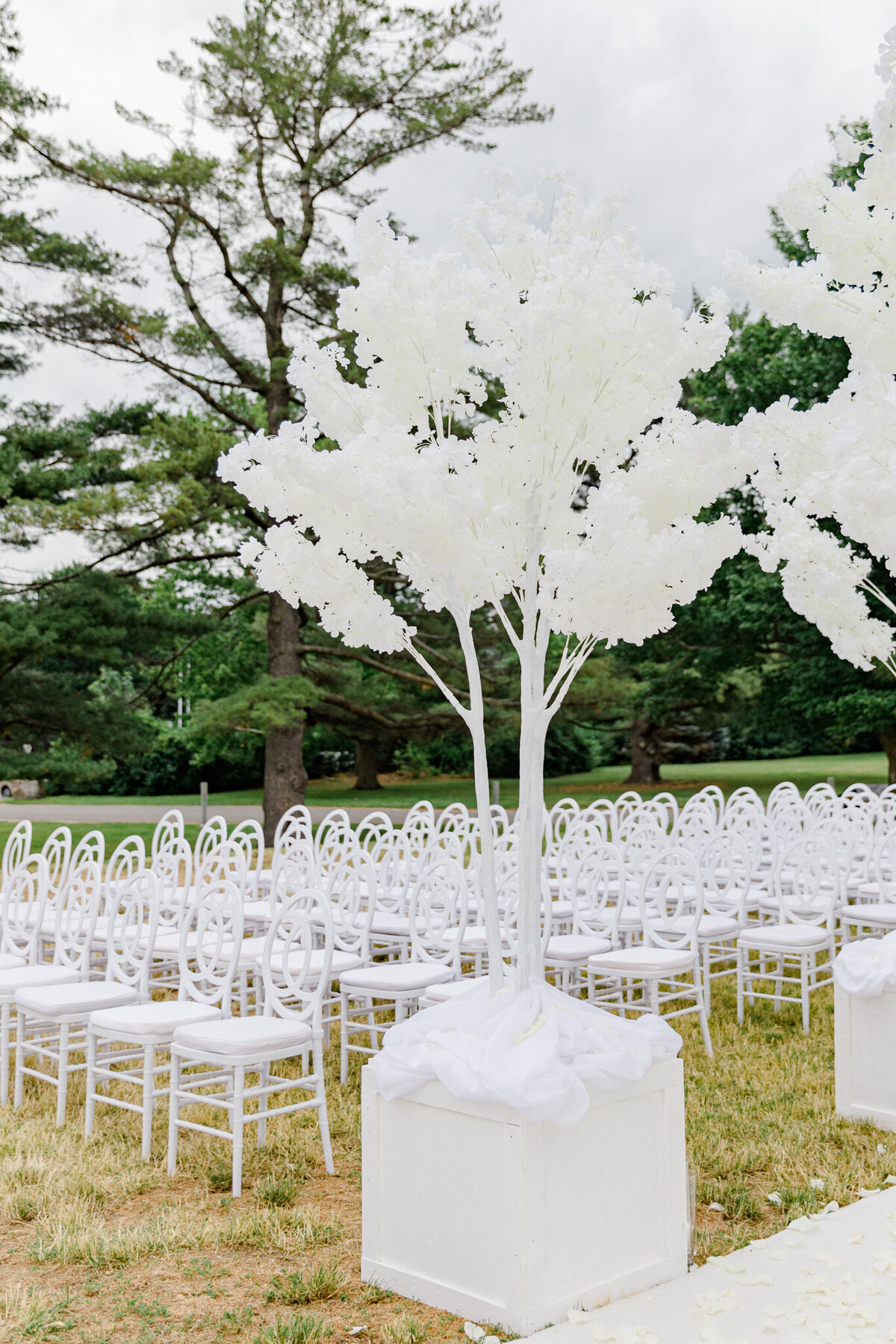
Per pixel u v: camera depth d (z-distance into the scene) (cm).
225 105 1781
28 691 1852
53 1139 501
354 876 685
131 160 1689
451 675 2252
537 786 379
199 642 2377
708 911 782
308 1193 440
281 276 1795
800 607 457
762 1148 483
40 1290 355
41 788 3706
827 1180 444
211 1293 354
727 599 2262
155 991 774
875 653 454
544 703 385
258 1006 647
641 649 2508
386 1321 338
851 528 414
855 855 908
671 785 3155
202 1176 456
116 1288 357
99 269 1788
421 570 383
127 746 1905
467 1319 338
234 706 1742
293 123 1827
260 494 378
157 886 560
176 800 3478
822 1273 358
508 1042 342
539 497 383
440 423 397
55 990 548
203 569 2319
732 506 2081
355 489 347
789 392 2053
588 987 697
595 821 966
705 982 736
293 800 1912
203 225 1823
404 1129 361
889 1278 352
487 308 383
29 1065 642
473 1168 340
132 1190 440
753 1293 346
